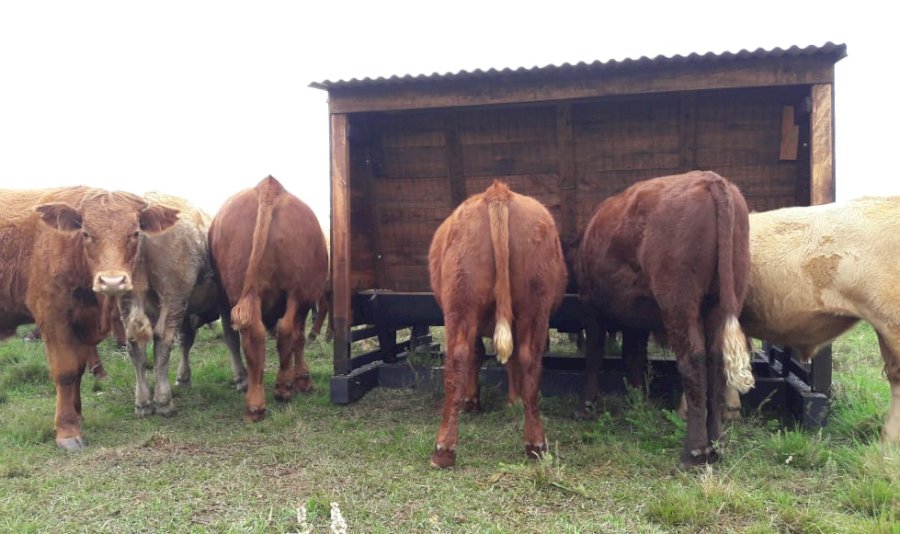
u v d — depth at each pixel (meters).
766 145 6.52
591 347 5.70
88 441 5.18
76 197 5.34
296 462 4.60
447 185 7.36
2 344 8.48
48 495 4.01
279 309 6.35
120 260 4.90
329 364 8.21
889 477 3.89
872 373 6.89
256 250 5.46
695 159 6.72
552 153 6.96
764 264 4.86
